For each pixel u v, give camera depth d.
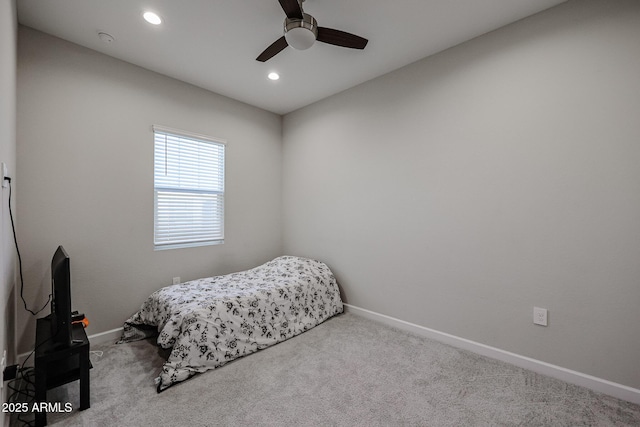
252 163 3.76
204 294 2.48
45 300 2.25
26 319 2.16
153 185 2.84
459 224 2.44
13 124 1.86
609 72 1.79
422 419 1.62
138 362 2.20
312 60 2.67
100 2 1.92
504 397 1.80
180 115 3.04
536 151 2.05
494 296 2.26
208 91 3.29
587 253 1.88
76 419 1.61
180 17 2.08
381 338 2.63
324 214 3.56
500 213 2.22
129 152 2.69
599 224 1.83
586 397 1.79
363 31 2.25
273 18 2.10
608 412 1.66
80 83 2.41
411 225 2.75
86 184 2.45
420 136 2.67
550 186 2.00
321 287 3.09
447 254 2.51
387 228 2.94
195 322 2.10
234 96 3.47
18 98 2.13
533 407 1.71
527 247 2.10
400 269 2.84
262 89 3.28
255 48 2.47
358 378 2.00
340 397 1.80
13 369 1.42
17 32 2.06
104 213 2.54
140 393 1.83
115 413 1.66
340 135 3.37
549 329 2.02
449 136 2.48
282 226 4.12
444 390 1.87
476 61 2.32
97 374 2.04
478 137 2.32
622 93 1.76
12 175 1.84
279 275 3.09
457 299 2.46
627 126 1.74
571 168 1.92
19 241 2.14
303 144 3.82
